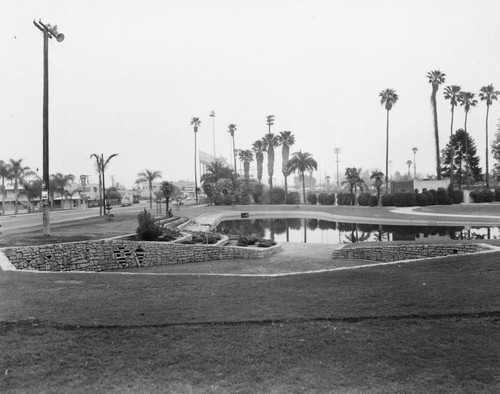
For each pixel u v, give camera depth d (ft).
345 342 20.16
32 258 54.54
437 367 17.61
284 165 281.95
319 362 18.29
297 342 20.21
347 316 23.48
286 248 78.28
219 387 16.43
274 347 19.75
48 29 71.26
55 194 280.51
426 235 97.40
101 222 110.32
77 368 18.02
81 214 172.86
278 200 277.03
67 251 58.44
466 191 209.15
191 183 563.89
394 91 221.66
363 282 33.22
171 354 19.12
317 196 273.75
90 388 16.48
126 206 290.56
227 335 21.11
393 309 24.40
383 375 17.13
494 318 22.38
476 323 21.81
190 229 115.75
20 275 39.42
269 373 17.44
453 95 227.20
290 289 31.37
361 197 224.33
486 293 26.53
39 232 79.61
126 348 19.75
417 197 195.00
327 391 16.06
